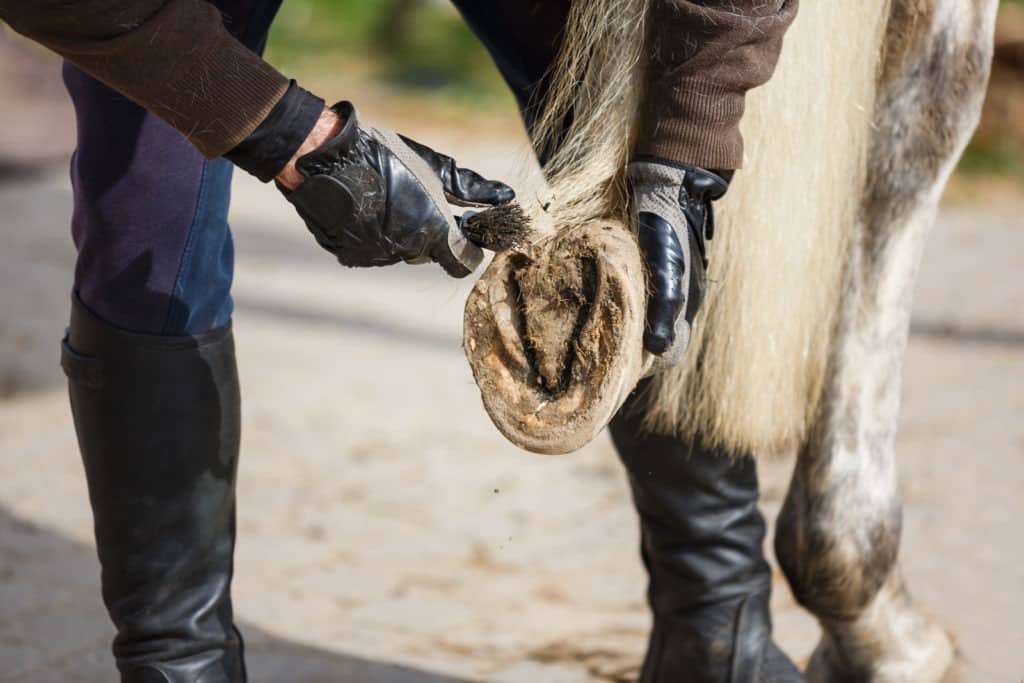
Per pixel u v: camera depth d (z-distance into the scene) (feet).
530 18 10.86
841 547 12.02
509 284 8.79
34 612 16.61
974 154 50.26
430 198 8.70
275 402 25.81
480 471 22.47
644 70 9.36
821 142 10.47
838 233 11.08
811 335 11.35
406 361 28.91
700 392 11.00
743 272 10.50
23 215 42.24
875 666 13.05
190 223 10.38
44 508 20.31
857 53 10.61
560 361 8.60
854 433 11.88
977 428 23.93
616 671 15.31
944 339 29.91
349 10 78.07
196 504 10.73
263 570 18.25
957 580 17.49
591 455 23.36
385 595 17.49
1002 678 14.32
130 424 10.44
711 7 8.83
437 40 76.28
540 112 10.90
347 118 8.56
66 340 10.91
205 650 10.85
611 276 8.38
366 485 21.67
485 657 15.65
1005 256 38.29
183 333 10.55
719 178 9.13
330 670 15.15
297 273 36.01
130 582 10.71
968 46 11.26
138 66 8.35
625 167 9.38
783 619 16.61
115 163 10.18
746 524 12.29
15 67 49.57
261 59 8.75
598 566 18.60
